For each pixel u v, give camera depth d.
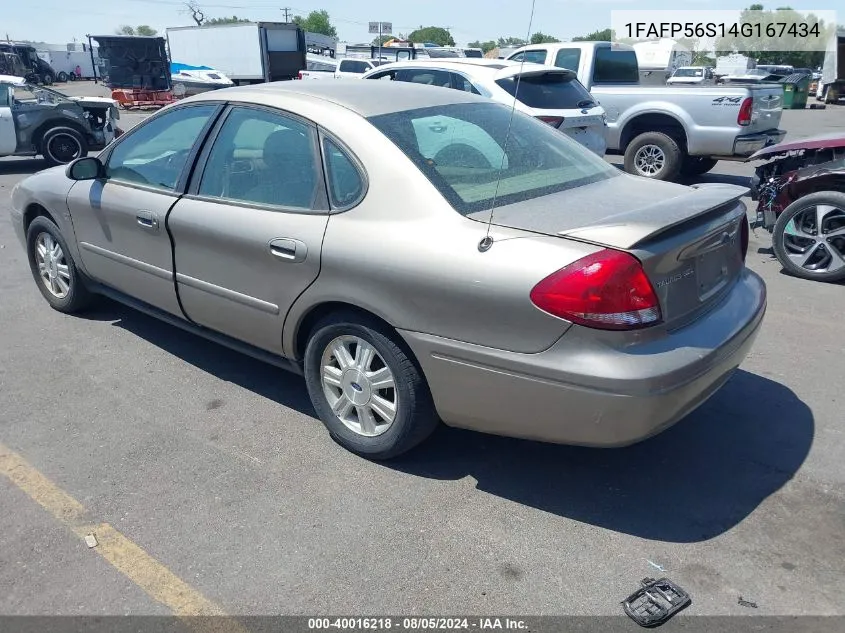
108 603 2.61
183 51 33.00
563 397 2.73
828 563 2.79
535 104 8.46
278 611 2.58
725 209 3.18
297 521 3.04
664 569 2.76
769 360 4.56
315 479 3.34
